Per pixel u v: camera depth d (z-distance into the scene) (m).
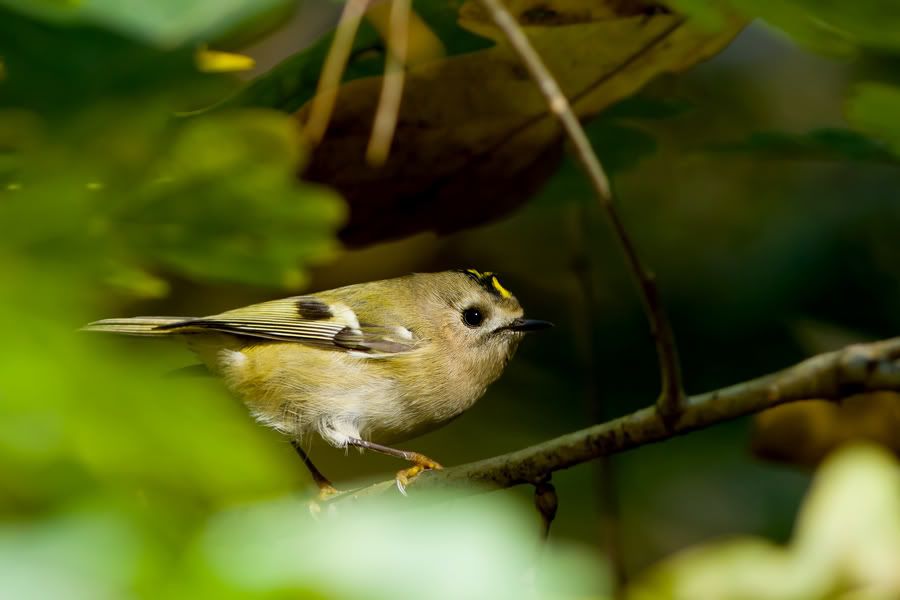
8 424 0.74
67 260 1.00
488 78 1.70
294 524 0.79
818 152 1.89
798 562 1.25
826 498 1.28
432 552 0.77
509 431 3.00
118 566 0.71
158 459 0.76
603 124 1.97
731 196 2.92
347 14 1.39
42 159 1.05
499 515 0.80
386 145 1.48
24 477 0.74
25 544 0.70
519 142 1.85
